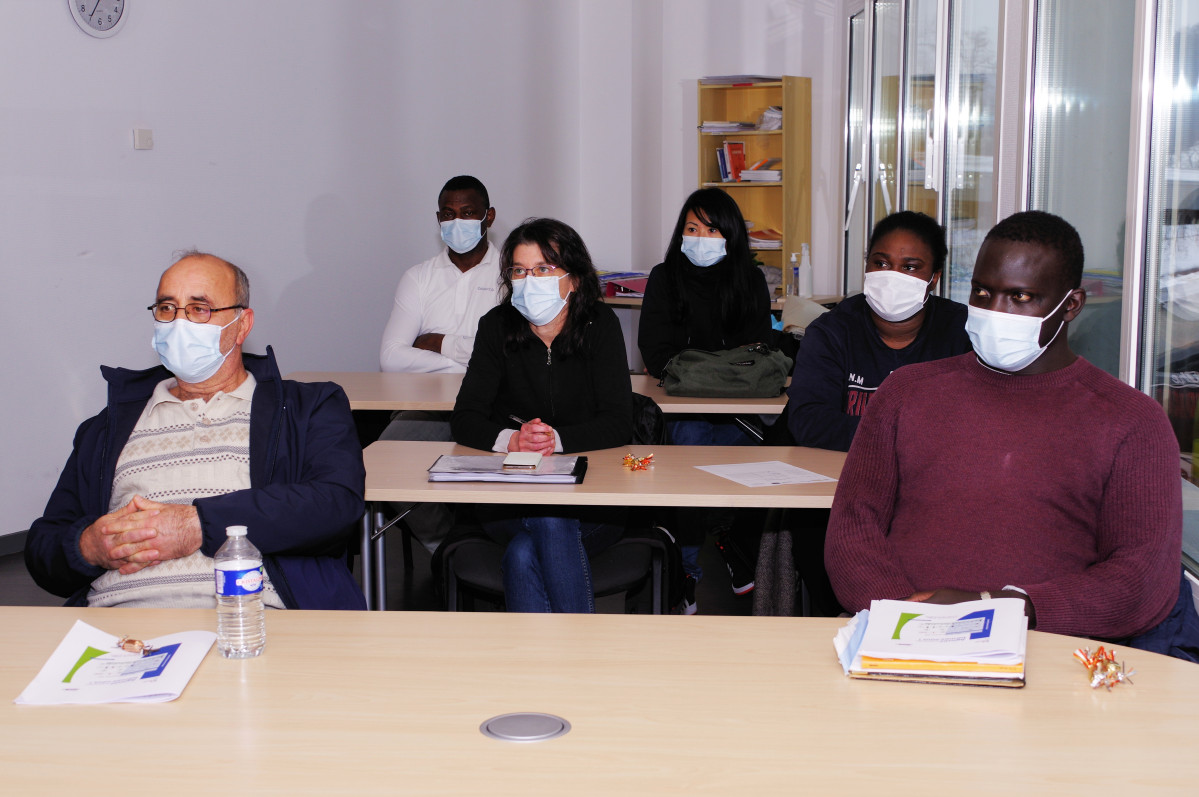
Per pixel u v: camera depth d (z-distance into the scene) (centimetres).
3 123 400
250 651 142
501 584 249
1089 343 324
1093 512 169
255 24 498
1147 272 282
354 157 561
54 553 195
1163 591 162
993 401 173
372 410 371
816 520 257
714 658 141
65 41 418
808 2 687
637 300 637
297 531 194
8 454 414
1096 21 311
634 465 254
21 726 121
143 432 206
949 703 127
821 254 705
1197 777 109
